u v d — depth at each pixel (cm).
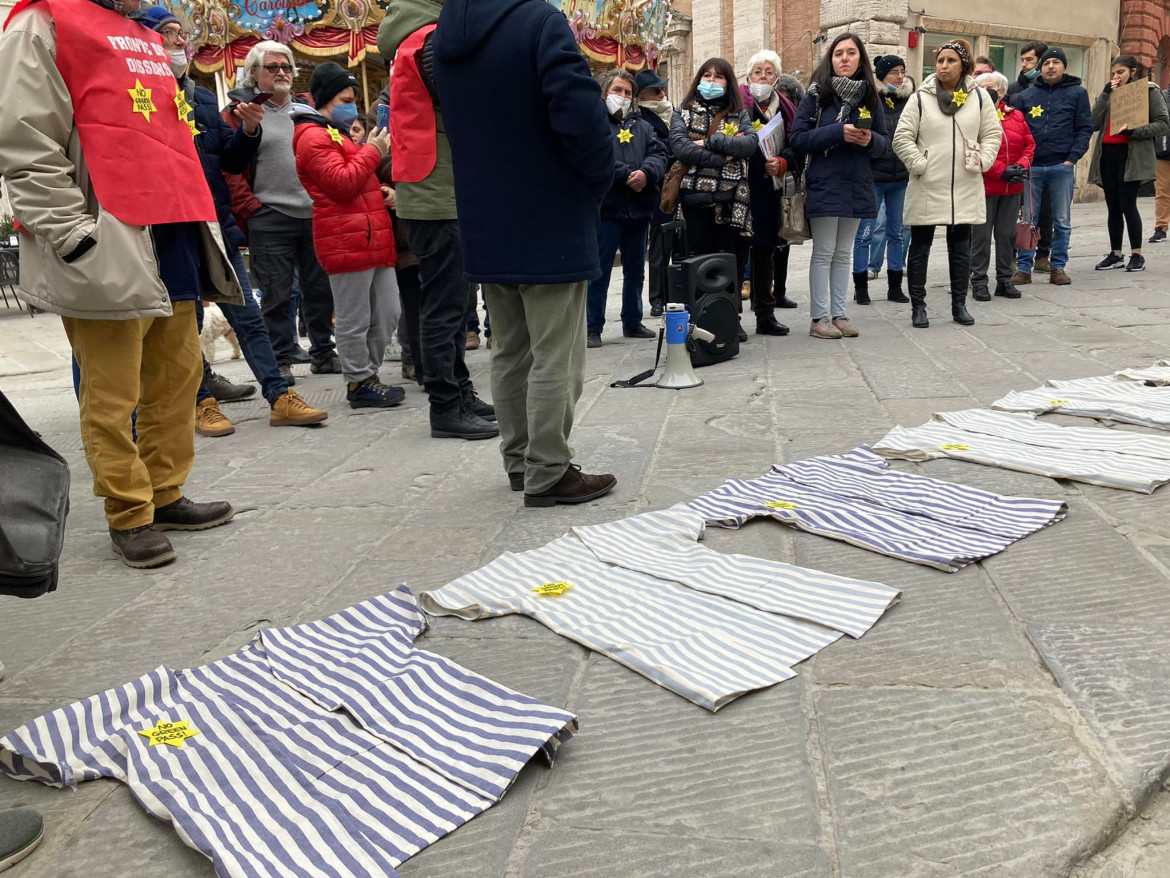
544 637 241
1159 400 425
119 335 295
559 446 340
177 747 195
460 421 456
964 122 628
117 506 311
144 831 174
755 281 676
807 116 612
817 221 629
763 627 235
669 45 1877
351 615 256
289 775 185
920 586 255
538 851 161
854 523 300
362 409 542
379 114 512
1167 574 250
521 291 328
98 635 259
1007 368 524
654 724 198
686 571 272
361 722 201
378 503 364
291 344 627
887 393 484
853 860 153
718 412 466
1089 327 629
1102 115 885
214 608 274
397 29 403
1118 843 157
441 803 174
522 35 298
